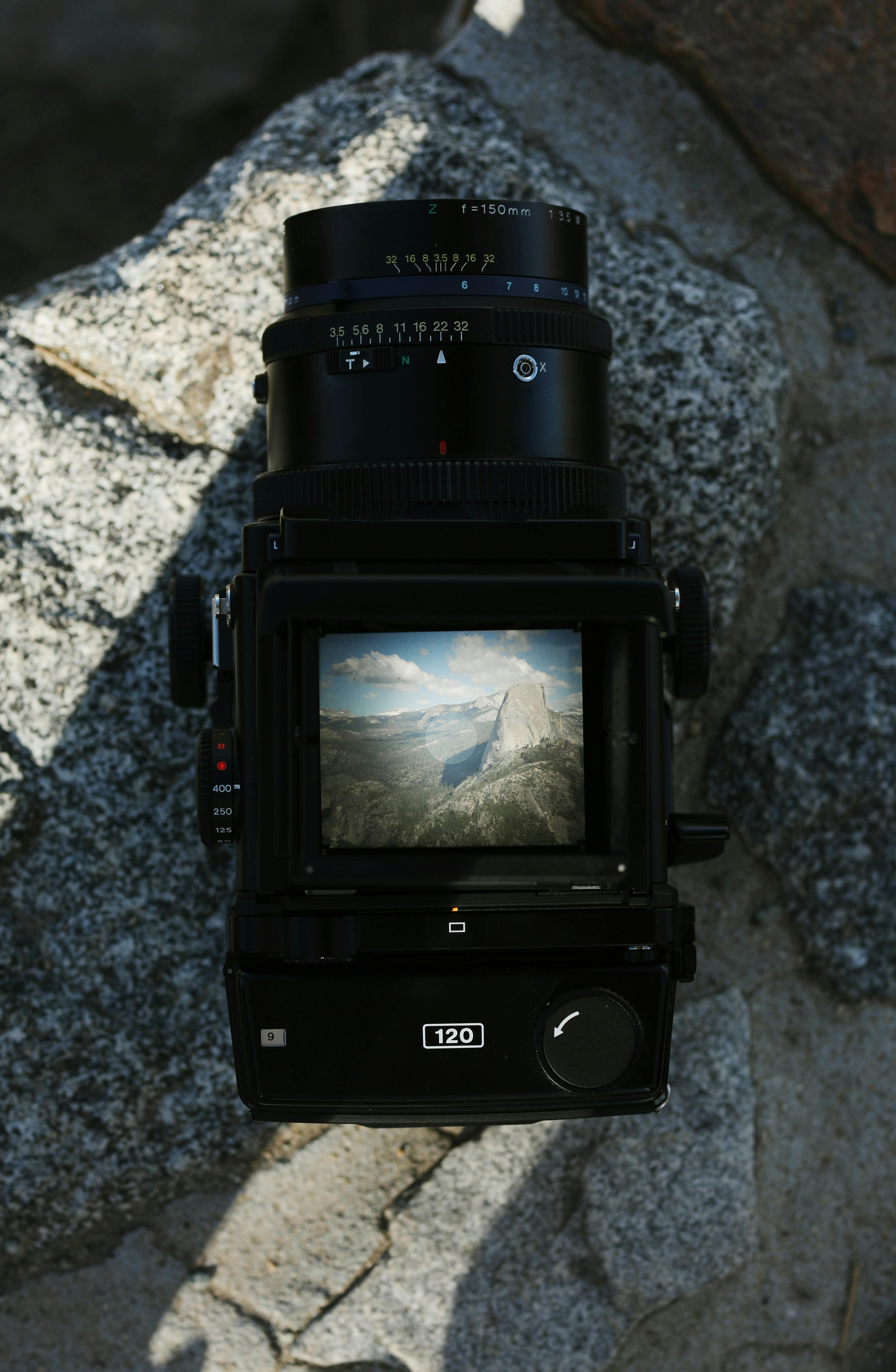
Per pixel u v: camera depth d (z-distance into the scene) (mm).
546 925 1394
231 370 1880
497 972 1405
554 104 2059
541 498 1425
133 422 1896
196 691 1590
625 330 1909
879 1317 2014
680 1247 1932
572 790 1371
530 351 1446
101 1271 1878
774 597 2039
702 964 1975
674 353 1908
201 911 1860
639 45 2072
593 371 1520
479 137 1977
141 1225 1889
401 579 1278
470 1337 1892
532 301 1474
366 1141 1916
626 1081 1407
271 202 1891
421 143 1922
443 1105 1431
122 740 1854
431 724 1358
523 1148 1915
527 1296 1902
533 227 1478
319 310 1476
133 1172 1857
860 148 2066
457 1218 1904
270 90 3572
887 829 1997
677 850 1536
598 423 1527
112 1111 1843
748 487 1923
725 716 2014
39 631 1851
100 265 1951
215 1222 1895
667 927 1395
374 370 1428
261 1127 1893
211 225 1917
